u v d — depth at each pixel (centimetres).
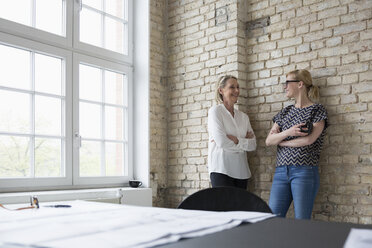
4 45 333
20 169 337
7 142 329
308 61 364
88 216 124
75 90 384
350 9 343
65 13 381
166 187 451
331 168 346
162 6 465
